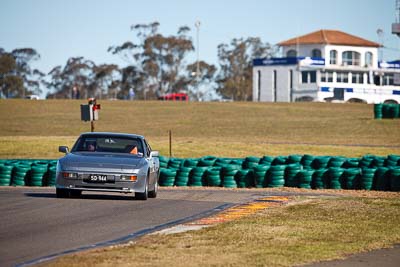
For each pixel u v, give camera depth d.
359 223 36.00
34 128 163.38
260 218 37.22
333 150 114.56
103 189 44.09
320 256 27.14
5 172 61.25
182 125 172.88
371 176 57.88
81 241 29.31
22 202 43.50
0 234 30.88
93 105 88.50
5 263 24.45
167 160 69.00
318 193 55.19
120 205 42.84
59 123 175.00
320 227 34.41
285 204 44.50
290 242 29.88
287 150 114.44
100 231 32.12
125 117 190.38
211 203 45.47
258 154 109.69
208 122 179.00
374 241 30.95
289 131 155.50
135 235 31.16
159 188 59.31
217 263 24.94
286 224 35.09
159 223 35.16
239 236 30.94
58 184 44.53
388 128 155.38
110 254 25.97
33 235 30.70
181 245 28.30
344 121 171.62
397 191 56.59
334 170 58.69
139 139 48.22
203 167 61.81
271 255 26.81
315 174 59.19
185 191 56.03
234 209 41.81
